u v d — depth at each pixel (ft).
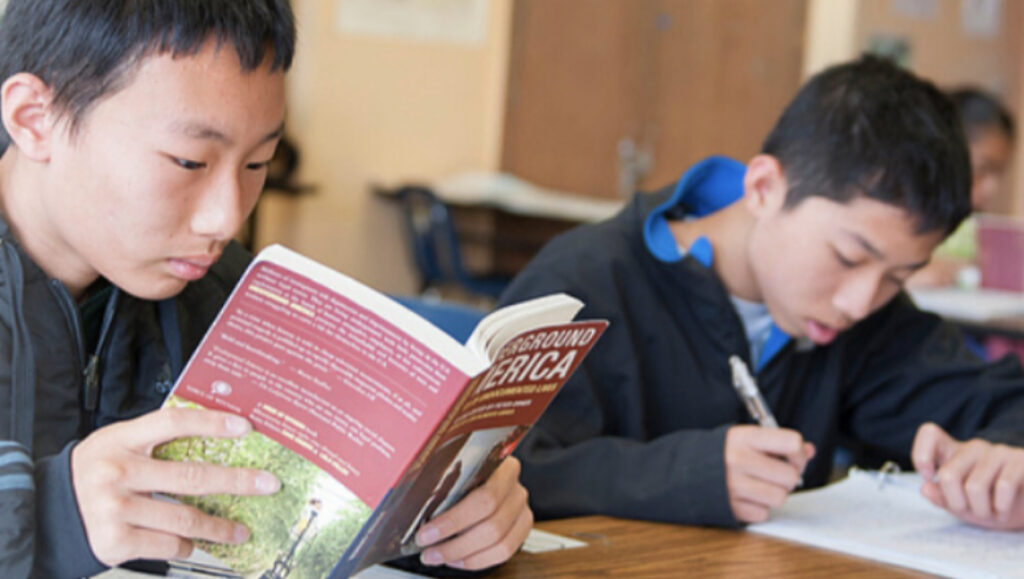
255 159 3.08
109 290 3.57
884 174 4.58
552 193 20.68
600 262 5.11
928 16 21.45
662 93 20.74
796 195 4.79
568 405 4.85
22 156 3.23
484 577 3.40
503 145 20.59
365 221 19.11
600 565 3.63
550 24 20.47
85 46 2.94
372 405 2.71
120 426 2.78
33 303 3.27
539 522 4.21
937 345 5.85
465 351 2.66
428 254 18.43
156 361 3.71
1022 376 5.81
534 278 5.08
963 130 4.94
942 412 5.70
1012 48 22.77
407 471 2.72
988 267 11.90
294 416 2.78
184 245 3.04
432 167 19.95
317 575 2.80
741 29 20.52
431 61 19.65
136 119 2.92
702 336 5.24
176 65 2.90
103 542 2.68
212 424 2.76
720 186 5.45
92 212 3.03
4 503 2.67
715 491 4.24
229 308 2.77
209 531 2.78
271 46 3.01
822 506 4.67
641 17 20.61
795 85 20.53
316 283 2.69
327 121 18.49
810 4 20.42
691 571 3.65
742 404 5.29
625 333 5.08
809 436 5.59
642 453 4.44
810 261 4.78
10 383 3.20
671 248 5.18
